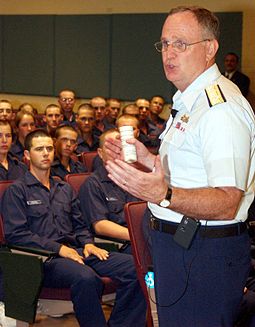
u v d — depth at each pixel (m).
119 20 10.41
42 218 4.12
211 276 2.29
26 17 11.46
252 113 2.30
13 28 11.65
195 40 2.27
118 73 10.48
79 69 10.91
